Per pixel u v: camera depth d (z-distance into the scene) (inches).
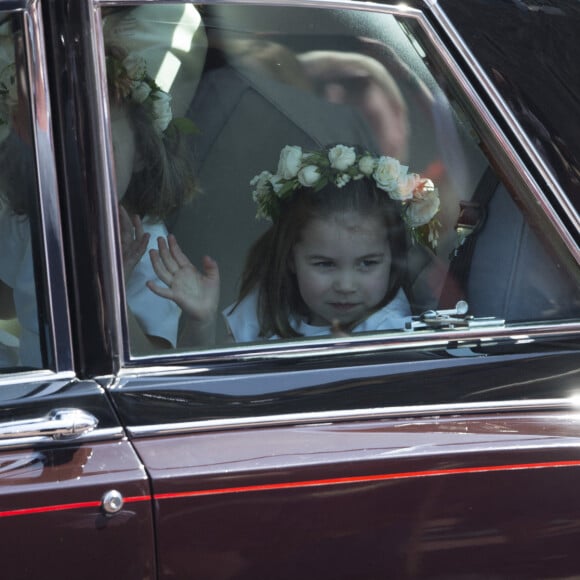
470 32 325.1
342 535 285.4
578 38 337.7
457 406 303.0
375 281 329.7
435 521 290.8
